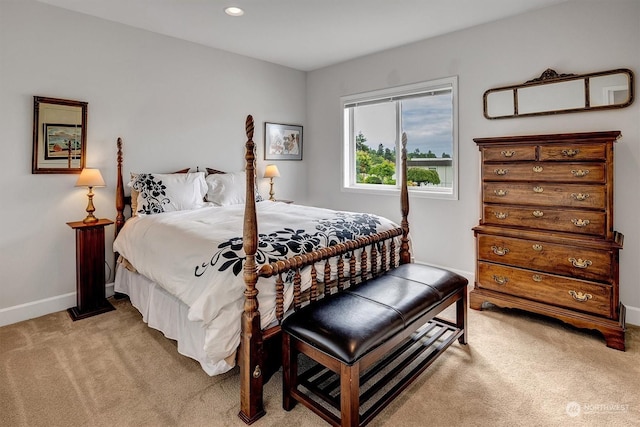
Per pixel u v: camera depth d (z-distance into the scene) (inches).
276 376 80.0
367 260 98.1
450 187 146.8
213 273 70.5
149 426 63.2
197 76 147.5
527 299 103.2
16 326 104.0
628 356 84.8
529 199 102.3
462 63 133.0
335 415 64.0
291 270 72.1
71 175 117.3
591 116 106.5
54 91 112.3
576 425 62.8
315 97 187.2
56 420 64.4
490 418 64.9
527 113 117.9
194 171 148.6
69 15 114.4
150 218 110.7
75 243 118.4
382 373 80.0
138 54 130.4
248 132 64.0
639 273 101.3
